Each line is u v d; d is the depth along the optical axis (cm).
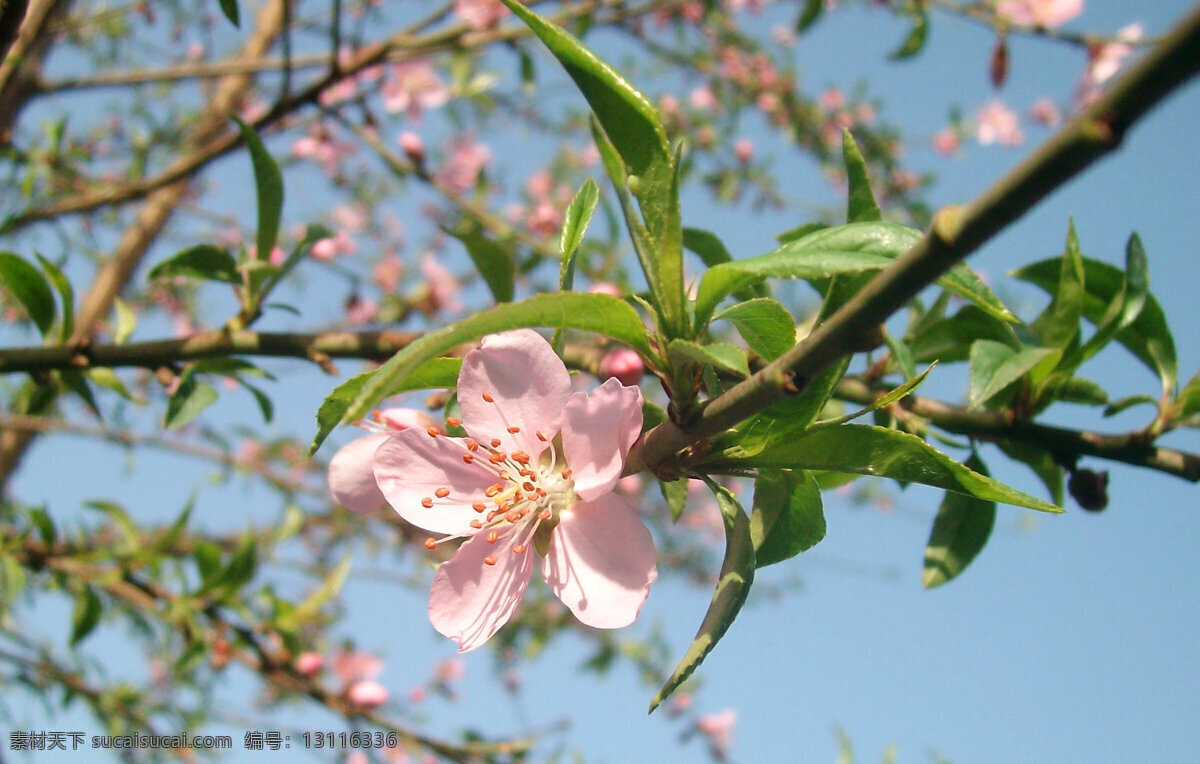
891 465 18
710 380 18
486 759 36
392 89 58
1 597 39
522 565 20
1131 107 12
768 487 20
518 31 44
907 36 41
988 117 77
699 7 64
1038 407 23
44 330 27
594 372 23
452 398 21
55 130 45
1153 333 24
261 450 64
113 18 58
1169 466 23
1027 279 25
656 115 17
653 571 19
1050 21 38
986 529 23
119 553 36
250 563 35
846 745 37
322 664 36
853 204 19
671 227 17
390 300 57
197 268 26
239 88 64
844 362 18
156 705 45
